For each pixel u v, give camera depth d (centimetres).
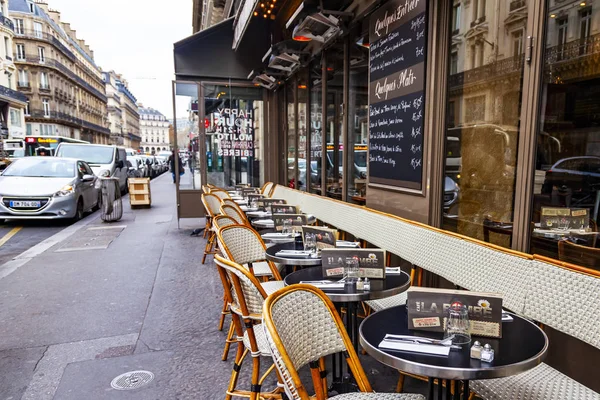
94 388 261
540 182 247
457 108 322
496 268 242
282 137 848
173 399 250
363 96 476
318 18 472
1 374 278
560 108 246
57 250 643
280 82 800
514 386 187
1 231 811
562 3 238
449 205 332
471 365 142
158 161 3506
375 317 191
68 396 252
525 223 249
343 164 527
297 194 688
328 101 591
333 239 300
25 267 545
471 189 321
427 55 339
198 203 827
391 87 394
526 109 247
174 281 483
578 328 193
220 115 849
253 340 221
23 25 4859
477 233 312
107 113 8512
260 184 902
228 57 847
